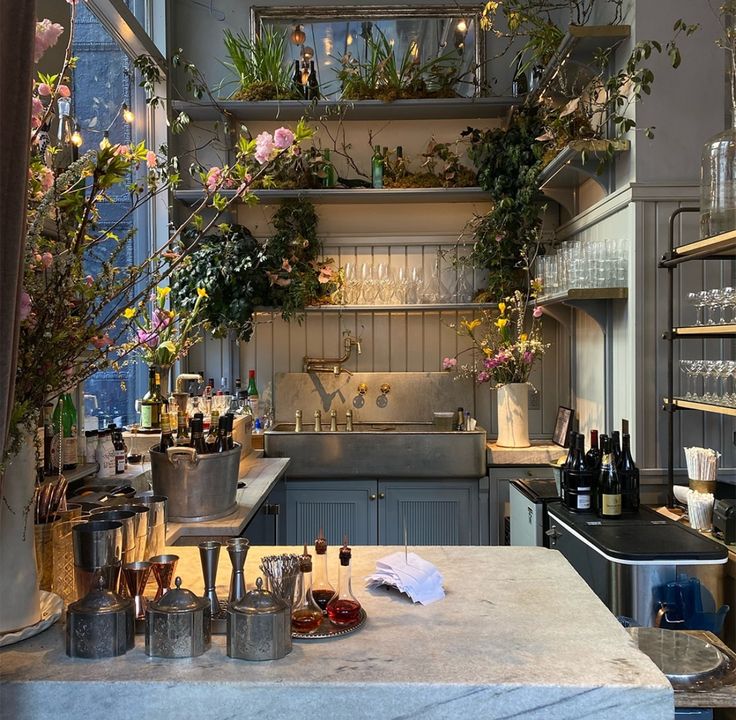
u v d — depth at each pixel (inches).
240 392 178.1
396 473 167.5
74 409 109.7
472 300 180.7
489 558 77.4
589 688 47.5
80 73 137.9
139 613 57.0
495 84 184.9
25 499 55.1
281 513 157.2
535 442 181.6
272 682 47.9
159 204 174.6
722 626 98.0
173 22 185.2
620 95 124.6
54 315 56.1
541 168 158.7
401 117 185.2
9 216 44.5
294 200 181.2
